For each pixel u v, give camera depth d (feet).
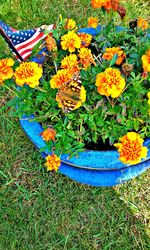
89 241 2.20
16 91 2.13
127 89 1.90
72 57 1.85
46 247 2.20
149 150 1.92
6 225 2.26
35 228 2.24
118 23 2.77
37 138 1.98
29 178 2.38
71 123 1.95
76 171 2.02
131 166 1.97
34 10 2.92
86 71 1.91
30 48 2.04
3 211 2.29
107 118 1.97
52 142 1.91
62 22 2.05
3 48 2.74
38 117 1.96
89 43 2.09
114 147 2.02
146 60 1.77
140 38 2.00
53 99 1.92
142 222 2.23
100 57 2.03
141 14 2.87
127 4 2.89
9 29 1.97
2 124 2.52
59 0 2.95
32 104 1.98
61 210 2.28
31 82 1.77
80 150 1.90
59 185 2.34
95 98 1.90
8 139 2.48
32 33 1.97
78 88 1.75
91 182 2.07
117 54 1.87
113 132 1.93
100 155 1.92
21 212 2.29
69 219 2.25
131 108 1.89
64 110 1.81
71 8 2.92
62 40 1.96
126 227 2.22
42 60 2.08
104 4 1.89
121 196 2.30
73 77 1.76
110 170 1.99
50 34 2.09
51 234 2.23
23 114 2.03
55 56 1.97
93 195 2.30
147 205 2.27
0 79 1.82
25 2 2.94
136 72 1.97
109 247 2.17
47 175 2.37
